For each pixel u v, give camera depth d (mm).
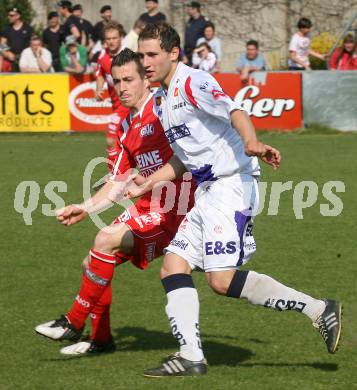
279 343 20203
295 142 53406
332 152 49250
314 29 87250
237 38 87938
